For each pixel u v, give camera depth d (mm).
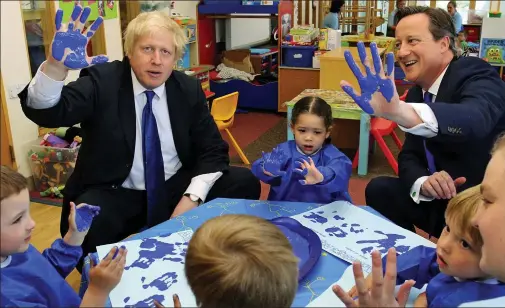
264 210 1608
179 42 1879
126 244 1351
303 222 1490
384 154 3721
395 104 1263
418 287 1154
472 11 5598
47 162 3232
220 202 1682
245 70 5520
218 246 854
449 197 1649
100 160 1861
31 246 1144
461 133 1365
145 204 1940
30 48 3336
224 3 5086
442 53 1727
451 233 1043
